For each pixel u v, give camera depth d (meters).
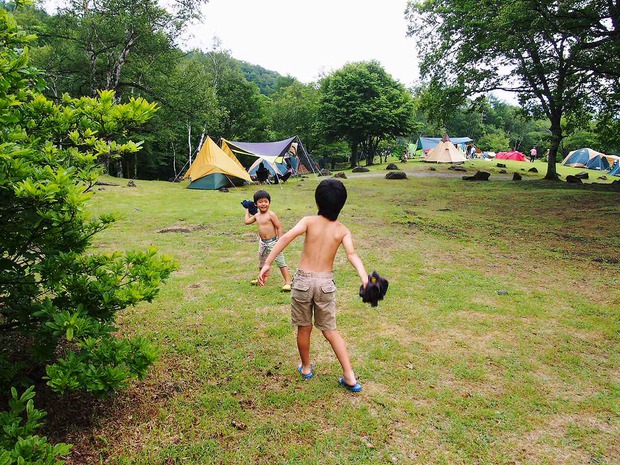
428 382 3.10
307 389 2.98
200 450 2.35
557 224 9.52
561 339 3.84
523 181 20.19
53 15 20.98
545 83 18.59
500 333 3.95
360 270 2.74
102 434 2.45
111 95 2.57
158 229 8.87
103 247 7.05
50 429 2.44
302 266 2.99
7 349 3.08
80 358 2.15
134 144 2.62
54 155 2.39
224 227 9.13
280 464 2.26
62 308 2.44
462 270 5.95
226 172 17.58
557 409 2.80
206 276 5.70
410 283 5.34
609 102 17.72
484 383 3.10
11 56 2.12
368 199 14.26
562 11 13.83
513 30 15.02
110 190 15.24
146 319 4.17
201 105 24.88
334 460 2.29
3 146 1.86
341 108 35.50
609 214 10.48
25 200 2.05
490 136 64.25
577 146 52.47
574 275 5.79
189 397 2.85
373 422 2.62
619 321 4.25
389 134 38.44
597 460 2.34
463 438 2.49
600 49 14.90
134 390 2.91
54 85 22.27
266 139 44.28
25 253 2.38
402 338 3.80
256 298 4.82
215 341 3.70
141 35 21.64
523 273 5.88
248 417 2.65
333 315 2.96
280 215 10.48
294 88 47.09
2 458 1.59
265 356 3.46
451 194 15.47
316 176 27.28
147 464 2.23
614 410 2.80
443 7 18.89
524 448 2.43
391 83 38.09
